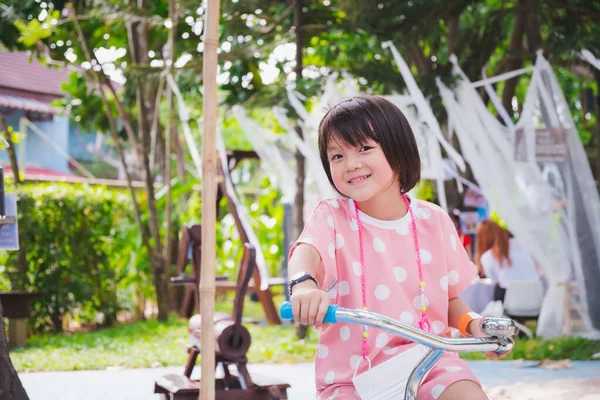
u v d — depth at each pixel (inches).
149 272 469.7
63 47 467.5
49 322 414.9
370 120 99.2
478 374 269.9
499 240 368.2
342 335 100.9
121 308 450.3
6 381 150.1
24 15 438.6
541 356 304.3
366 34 380.2
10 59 874.8
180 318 456.4
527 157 347.3
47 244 416.2
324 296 83.7
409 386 88.0
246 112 383.6
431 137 333.7
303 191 363.6
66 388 256.5
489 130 348.8
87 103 543.5
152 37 474.3
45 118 880.9
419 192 472.7
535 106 350.3
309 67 382.0
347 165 99.6
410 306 102.3
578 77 585.3
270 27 397.4
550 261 348.5
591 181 348.2
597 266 346.9
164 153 513.3
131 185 454.9
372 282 101.7
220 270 553.3
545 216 347.3
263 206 567.5
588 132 586.9
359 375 97.0
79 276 423.2
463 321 104.3
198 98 468.8
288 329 409.7
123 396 242.4
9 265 406.9
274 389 209.9
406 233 104.6
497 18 398.0
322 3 393.1
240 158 426.9
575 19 355.9
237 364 211.5
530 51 369.7
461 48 408.5
